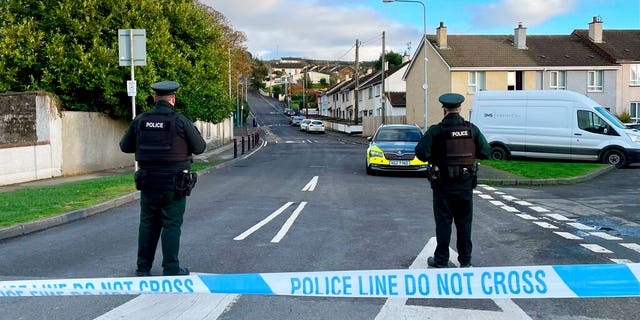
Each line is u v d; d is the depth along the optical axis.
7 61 18.55
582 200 11.95
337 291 4.61
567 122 19.95
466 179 5.82
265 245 7.34
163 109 5.64
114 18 19.00
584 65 40.34
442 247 6.05
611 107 40.91
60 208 9.93
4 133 17.25
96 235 8.18
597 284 4.37
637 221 9.32
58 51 18.12
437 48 41.50
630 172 18.11
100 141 19.94
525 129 20.45
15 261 6.58
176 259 5.66
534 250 7.12
